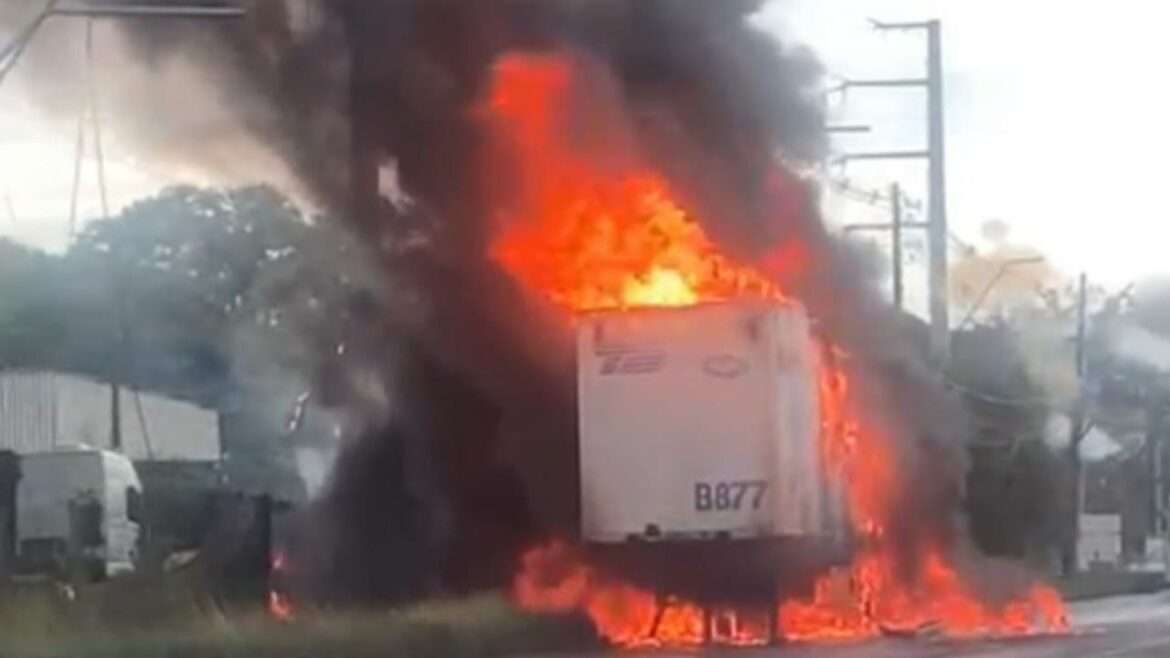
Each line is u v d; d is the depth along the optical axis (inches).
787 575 2466.8
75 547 3248.0
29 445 3946.9
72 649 1966.0
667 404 2449.6
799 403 2472.9
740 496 2425.0
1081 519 6348.4
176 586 2282.2
